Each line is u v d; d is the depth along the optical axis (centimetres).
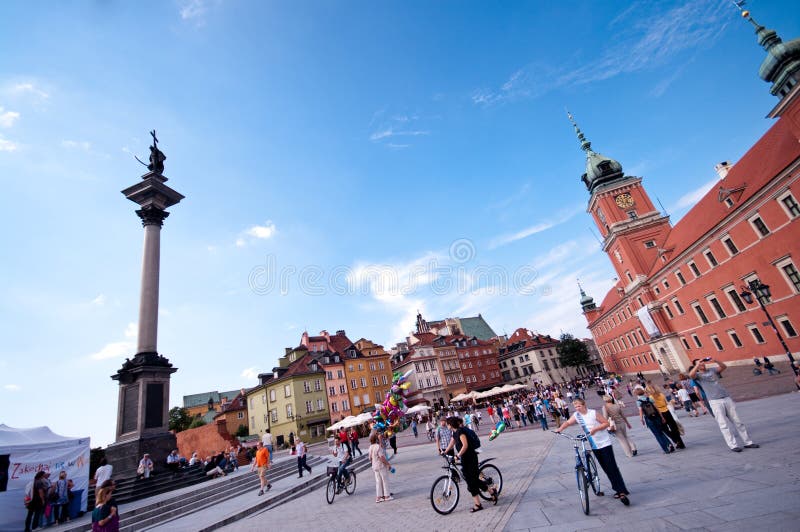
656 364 5269
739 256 3209
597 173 5453
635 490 705
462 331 9612
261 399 5678
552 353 8481
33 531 1231
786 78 2628
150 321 1991
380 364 6269
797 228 2636
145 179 2270
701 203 3928
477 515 745
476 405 6331
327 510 1090
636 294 5050
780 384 1919
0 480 1324
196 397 10619
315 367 5534
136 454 1708
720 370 868
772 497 535
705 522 501
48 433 1548
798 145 2580
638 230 5006
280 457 3247
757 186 2895
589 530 554
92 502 1523
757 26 2786
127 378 1864
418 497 1047
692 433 1176
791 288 2780
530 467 1163
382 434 1878
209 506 1412
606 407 1051
